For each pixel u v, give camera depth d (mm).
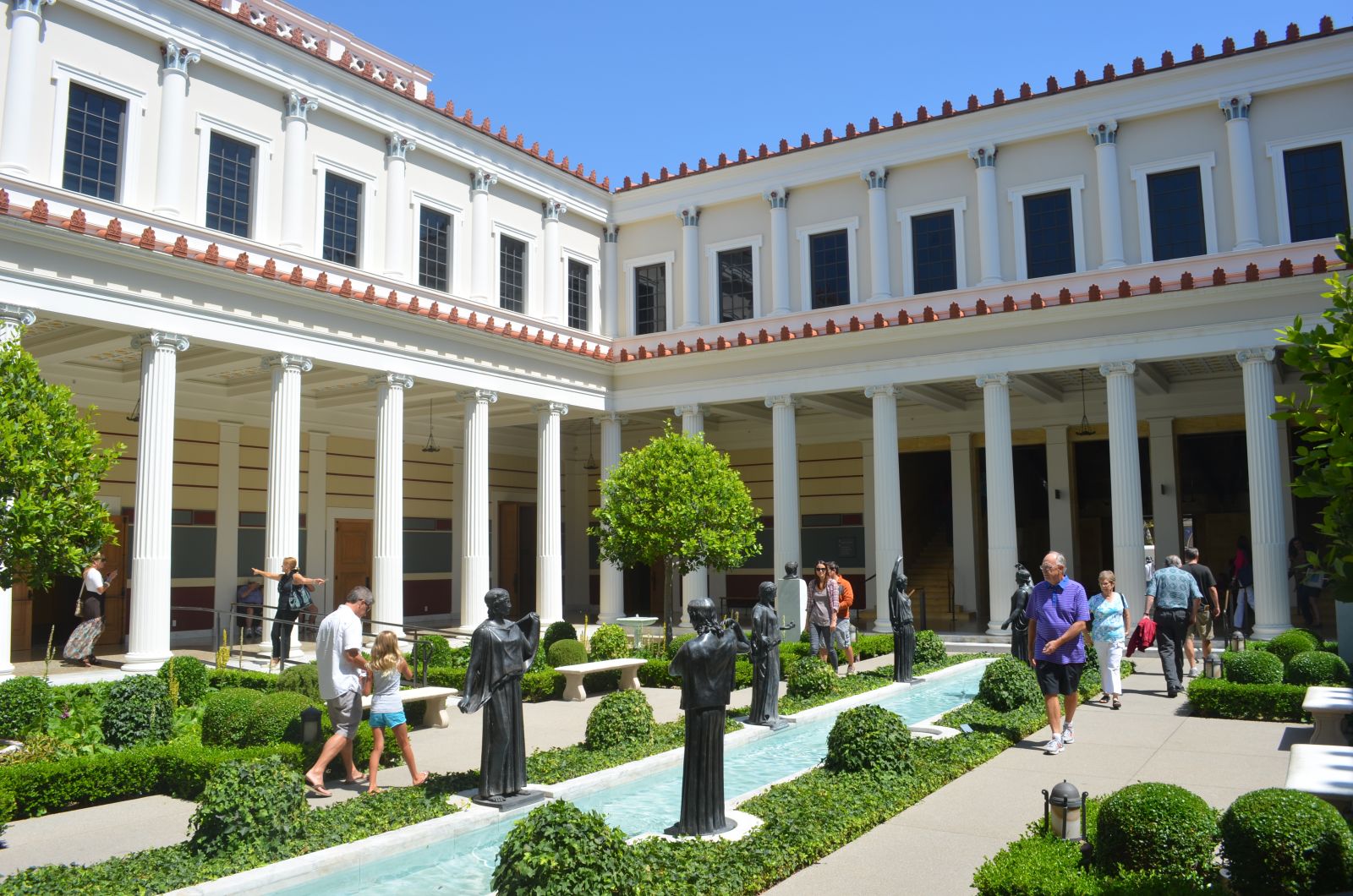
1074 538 26719
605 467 26719
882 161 26234
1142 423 26109
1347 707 9758
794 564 20984
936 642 18562
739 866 6457
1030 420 27500
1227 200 22578
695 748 7547
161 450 16266
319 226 22047
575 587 33906
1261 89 22219
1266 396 19297
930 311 22438
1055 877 5484
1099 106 23828
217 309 17328
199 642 22281
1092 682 14648
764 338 24391
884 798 8289
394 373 20578
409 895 7012
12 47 17031
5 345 10414
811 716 13055
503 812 8367
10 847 8133
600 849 5820
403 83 27750
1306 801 5633
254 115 20969
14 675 14938
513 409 27641
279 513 18234
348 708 9359
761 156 27828
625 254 30172
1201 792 8562
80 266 15445
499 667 8719
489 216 26219
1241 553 22062
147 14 18859
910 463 31406
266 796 7461
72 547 10156
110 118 18547
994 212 24875
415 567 28688
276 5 24750
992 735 10883
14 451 9562
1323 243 21359
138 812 9289
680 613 31219
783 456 24312
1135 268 23016
